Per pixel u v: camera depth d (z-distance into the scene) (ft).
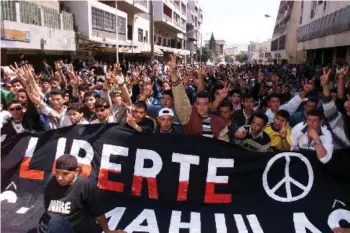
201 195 14.44
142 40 159.94
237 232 13.10
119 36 117.91
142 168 14.78
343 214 13.64
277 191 14.29
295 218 13.66
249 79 60.08
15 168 15.01
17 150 15.19
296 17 168.76
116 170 14.79
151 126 16.38
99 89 28.22
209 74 50.01
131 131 15.08
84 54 101.24
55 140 15.20
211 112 17.06
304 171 14.37
